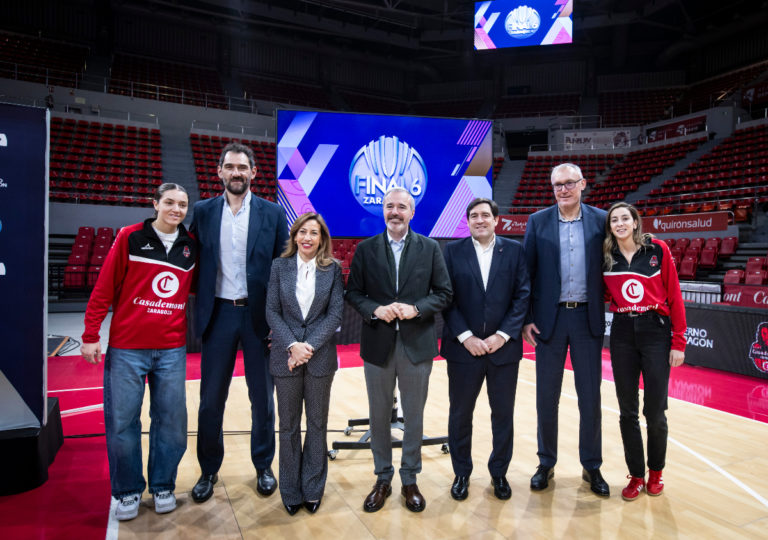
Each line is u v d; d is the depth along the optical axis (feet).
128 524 6.80
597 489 7.66
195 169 41.45
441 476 8.43
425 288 7.38
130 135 41.37
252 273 7.55
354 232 12.50
